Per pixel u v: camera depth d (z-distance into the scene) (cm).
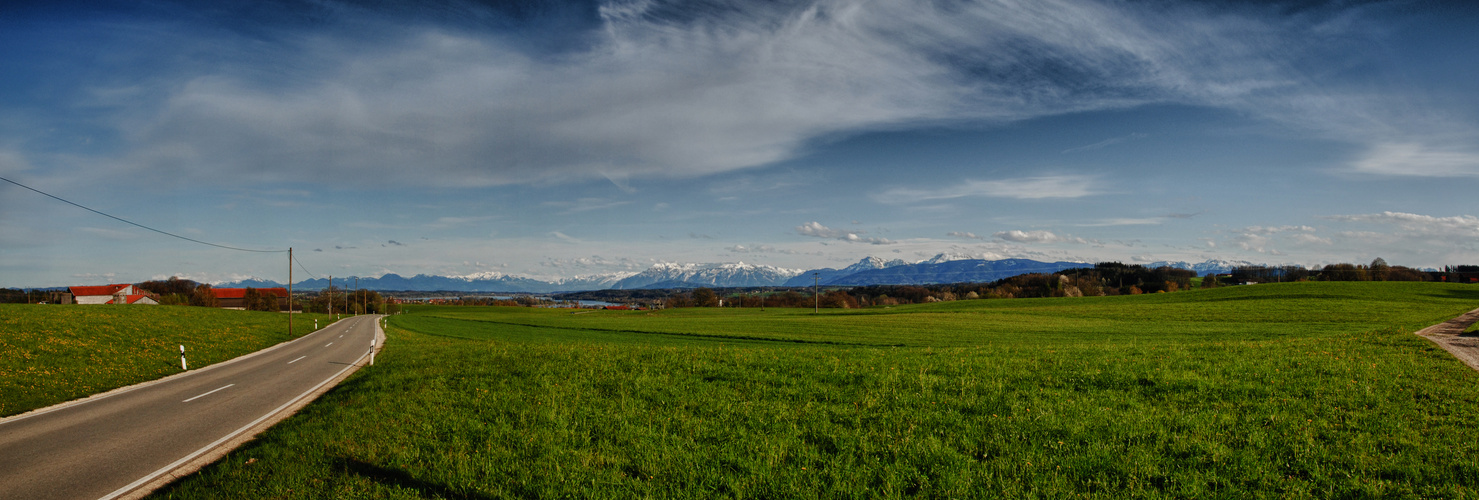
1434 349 2131
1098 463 913
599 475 927
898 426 1147
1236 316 7281
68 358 2628
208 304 13850
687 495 850
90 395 2009
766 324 7806
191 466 1120
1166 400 1312
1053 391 1413
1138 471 885
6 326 3262
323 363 3066
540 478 923
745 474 916
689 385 1595
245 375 2570
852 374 1675
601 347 2908
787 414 1259
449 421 1283
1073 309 9350
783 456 995
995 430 1096
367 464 1006
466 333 6431
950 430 1109
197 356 3306
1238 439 1012
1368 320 6444
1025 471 892
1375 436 1009
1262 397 1313
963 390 1430
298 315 10788
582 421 1247
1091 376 1570
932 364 1838
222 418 1573
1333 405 1222
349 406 1540
